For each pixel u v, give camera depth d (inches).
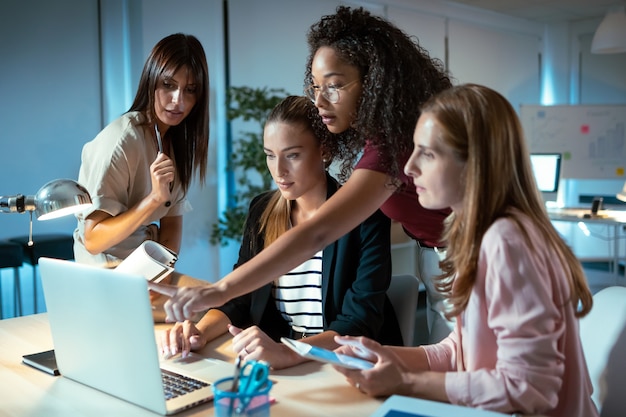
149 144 79.9
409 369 45.7
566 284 41.1
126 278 41.8
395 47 57.4
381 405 40.1
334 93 58.3
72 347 48.4
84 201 56.4
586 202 301.6
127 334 42.9
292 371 50.1
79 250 82.6
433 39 260.4
